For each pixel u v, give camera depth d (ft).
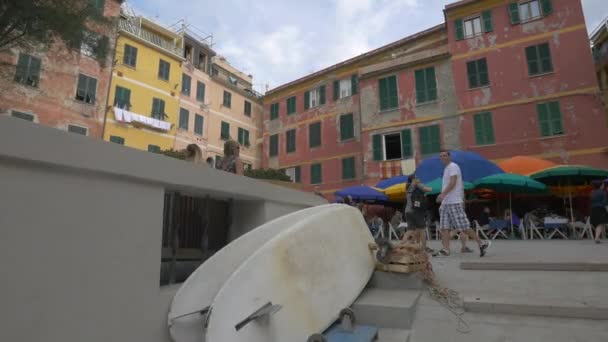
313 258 10.92
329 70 90.33
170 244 10.58
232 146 16.35
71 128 64.85
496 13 64.03
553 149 55.21
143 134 79.36
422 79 70.64
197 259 11.55
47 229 6.29
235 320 8.16
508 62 61.31
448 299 12.59
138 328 7.73
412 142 69.15
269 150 101.60
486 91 62.18
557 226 38.14
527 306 11.03
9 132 5.73
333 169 85.10
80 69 67.00
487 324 10.68
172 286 9.24
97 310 6.95
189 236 11.39
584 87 54.85
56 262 6.37
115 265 7.38
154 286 8.25
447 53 67.46
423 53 71.97
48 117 61.26
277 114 102.27
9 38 29.35
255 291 8.80
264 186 13.12
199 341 8.56
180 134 88.02
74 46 33.42
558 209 50.85
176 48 93.20
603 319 10.21
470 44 65.36
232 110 105.60
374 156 73.10
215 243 12.31
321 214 12.46
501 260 17.11
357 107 83.76
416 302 12.27
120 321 7.35
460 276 15.46
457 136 64.69
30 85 59.11
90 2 33.37
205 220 11.16
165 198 10.56
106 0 74.49
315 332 9.78
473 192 50.49
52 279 6.28
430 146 67.05
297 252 10.40
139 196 8.09
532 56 59.67
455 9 67.56
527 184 39.04
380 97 74.90
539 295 12.21
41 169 6.30
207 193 11.07
